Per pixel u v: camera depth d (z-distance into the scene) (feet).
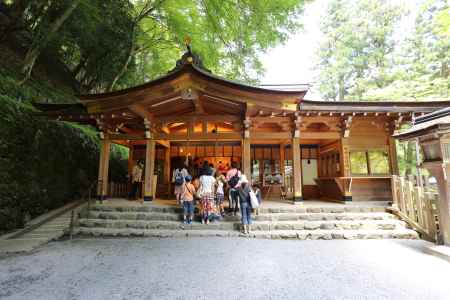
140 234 19.60
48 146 25.98
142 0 43.16
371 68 58.85
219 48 44.34
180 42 42.57
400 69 47.98
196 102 24.88
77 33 34.35
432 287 10.22
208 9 35.76
